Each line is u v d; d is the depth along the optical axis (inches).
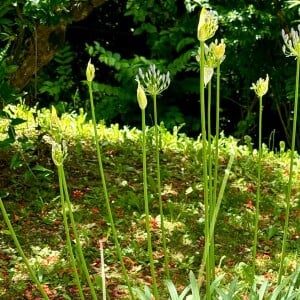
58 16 187.5
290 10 293.0
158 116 348.2
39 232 175.0
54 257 162.7
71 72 373.1
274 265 166.1
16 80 207.5
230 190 211.5
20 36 201.2
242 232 185.0
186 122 353.7
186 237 178.1
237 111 360.8
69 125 251.6
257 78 321.4
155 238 177.2
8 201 189.0
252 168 232.8
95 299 94.8
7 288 147.6
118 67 335.3
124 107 349.7
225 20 292.7
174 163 230.2
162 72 334.3
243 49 314.7
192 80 345.4
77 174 210.8
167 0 320.2
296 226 190.4
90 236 174.9
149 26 347.9
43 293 91.1
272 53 315.3
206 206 90.0
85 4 199.2
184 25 327.9
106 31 382.3
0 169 203.8
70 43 380.2
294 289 115.4
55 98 352.8
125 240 174.6
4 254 162.7
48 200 191.6
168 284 104.0
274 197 211.8
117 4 377.4
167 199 202.1
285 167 239.8
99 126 257.3
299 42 94.7
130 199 194.5
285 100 322.3
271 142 348.8
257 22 297.1
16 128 229.0
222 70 324.2
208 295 93.4
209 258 102.3
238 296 109.3
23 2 182.7
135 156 233.0
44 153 205.0
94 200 195.0
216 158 101.8
